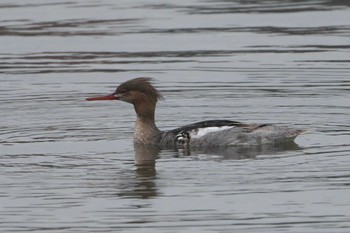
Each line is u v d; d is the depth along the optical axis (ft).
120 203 44.29
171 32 86.74
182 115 61.16
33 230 41.24
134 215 42.83
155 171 48.98
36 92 67.36
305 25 88.07
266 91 66.44
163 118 60.64
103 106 63.82
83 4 100.99
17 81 70.59
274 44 81.00
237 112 61.46
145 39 84.12
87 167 49.83
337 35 83.66
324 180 46.85
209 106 63.05
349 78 69.21
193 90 67.21
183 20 91.86
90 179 47.73
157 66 74.54
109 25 90.27
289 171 48.47
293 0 101.71
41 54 79.46
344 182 46.47
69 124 59.36
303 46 79.97
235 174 48.19
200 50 79.66
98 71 73.26
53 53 79.77
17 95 66.64
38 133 57.21
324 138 54.75
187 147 53.72
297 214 42.63
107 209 43.57
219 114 61.00
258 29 87.04
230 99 64.64
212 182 46.96
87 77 71.56
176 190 45.93
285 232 40.75
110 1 102.94
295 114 60.39
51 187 46.55
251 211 43.06
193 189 46.06
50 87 68.74
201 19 92.22
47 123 59.57
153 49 80.28
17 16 94.48
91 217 42.60
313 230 40.86
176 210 43.34
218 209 43.34
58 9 98.12
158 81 69.97
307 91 66.03
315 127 57.36
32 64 75.97
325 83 68.03
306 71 71.51
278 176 47.67
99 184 46.96
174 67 73.97
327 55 76.38
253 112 61.21
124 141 55.42
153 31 87.30
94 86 68.85
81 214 43.04
